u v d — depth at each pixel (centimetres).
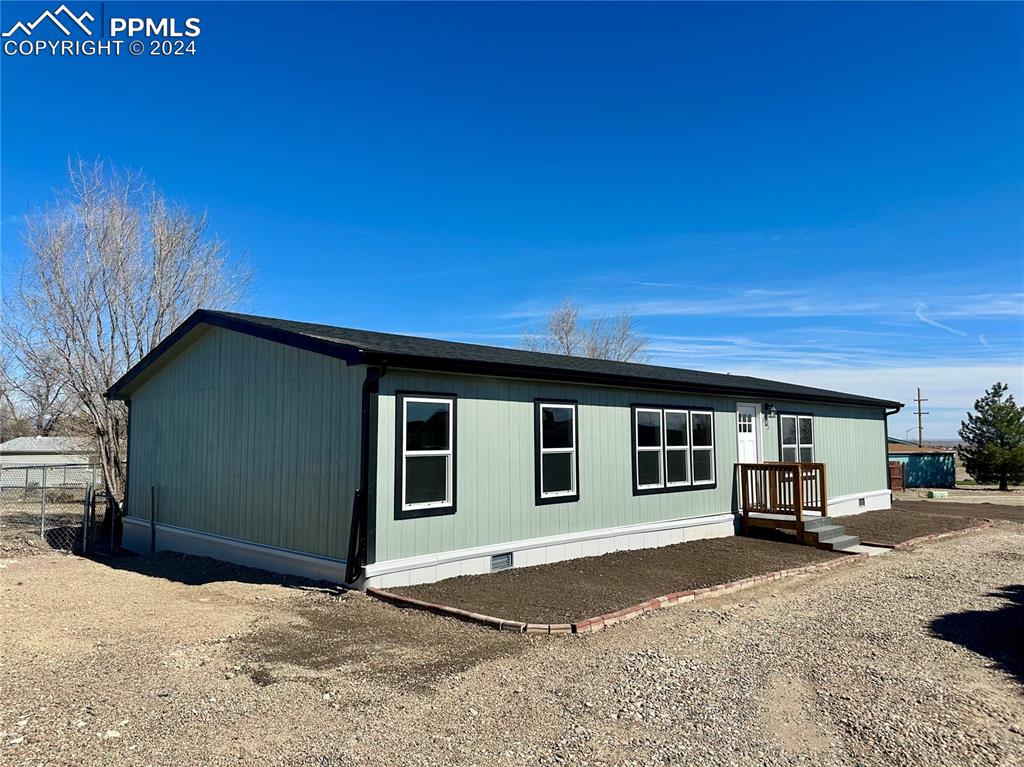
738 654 571
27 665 528
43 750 377
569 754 383
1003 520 1683
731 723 427
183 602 761
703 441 1293
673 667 534
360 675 510
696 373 1702
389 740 398
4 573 975
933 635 634
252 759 372
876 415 1897
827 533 1216
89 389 1608
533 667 531
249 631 632
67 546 1273
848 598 797
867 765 371
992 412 2991
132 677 502
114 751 379
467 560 877
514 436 955
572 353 3944
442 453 862
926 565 1027
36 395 2042
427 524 839
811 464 1290
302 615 693
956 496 2552
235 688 480
